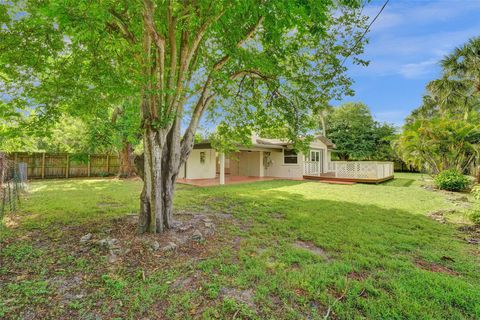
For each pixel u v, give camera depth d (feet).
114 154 52.54
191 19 10.59
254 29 13.93
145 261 10.20
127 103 18.20
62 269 9.44
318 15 9.82
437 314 7.09
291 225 15.88
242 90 19.51
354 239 13.34
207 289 8.30
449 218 17.97
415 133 39.42
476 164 39.73
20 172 30.68
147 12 10.75
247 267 9.91
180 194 28.60
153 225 12.85
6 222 15.74
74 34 10.62
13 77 15.75
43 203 21.99
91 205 21.33
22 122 16.02
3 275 8.90
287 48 15.80
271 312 7.16
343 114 82.07
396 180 48.98
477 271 9.87
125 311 7.15
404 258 11.05
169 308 7.30
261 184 40.09
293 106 18.65
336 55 15.79
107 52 13.98
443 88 50.19
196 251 11.37
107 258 10.34
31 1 12.58
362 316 7.05
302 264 10.27
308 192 30.86
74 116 17.94
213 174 52.70
